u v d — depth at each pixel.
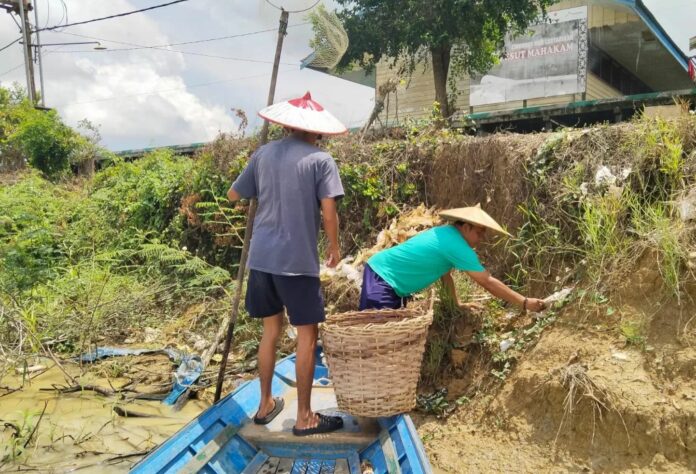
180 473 3.04
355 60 15.29
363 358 3.55
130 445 4.69
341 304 5.80
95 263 8.64
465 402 4.73
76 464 4.39
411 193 6.99
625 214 4.89
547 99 14.27
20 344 5.98
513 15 13.02
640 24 14.12
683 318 4.11
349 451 3.54
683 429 3.63
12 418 5.17
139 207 9.98
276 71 4.61
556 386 4.15
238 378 5.87
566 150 5.58
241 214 8.24
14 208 10.18
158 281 8.36
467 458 4.22
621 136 5.39
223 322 6.86
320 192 3.52
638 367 4.03
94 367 6.42
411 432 3.26
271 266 3.47
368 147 7.43
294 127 3.56
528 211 5.61
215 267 7.76
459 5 12.69
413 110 16.58
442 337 5.12
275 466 3.44
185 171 9.74
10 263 7.41
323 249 7.18
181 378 5.77
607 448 3.82
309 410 3.59
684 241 4.33
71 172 16.98
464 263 4.23
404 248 4.40
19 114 17.69
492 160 6.22
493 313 5.27
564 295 4.83
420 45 14.41
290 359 5.00
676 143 4.93
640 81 19.28
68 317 7.14
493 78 14.50
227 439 3.42
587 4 14.10
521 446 4.14
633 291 4.41
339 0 14.41
